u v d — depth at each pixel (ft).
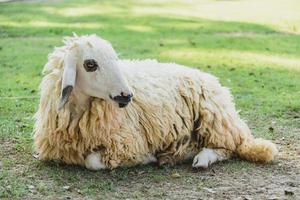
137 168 22.29
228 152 23.18
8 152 24.18
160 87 22.68
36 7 83.56
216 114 22.94
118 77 20.40
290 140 26.96
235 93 36.81
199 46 54.90
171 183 21.03
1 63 45.52
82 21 70.90
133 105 22.00
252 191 20.49
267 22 71.97
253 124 29.81
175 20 73.31
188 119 22.90
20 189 20.04
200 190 20.47
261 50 53.21
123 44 55.01
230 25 69.26
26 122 28.99
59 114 21.18
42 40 57.31
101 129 21.16
